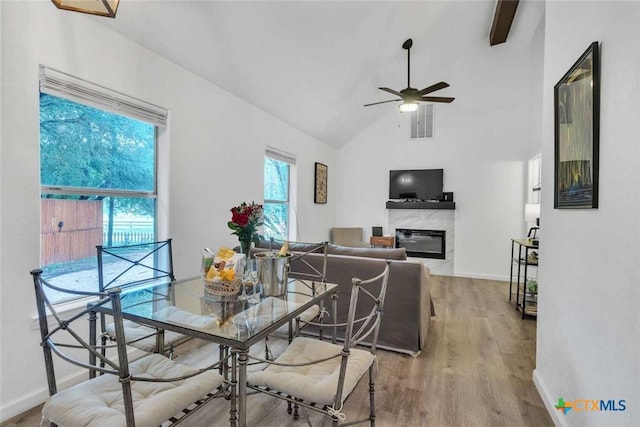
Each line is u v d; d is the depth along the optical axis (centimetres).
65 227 215
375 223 645
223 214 342
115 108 232
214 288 165
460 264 572
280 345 269
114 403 113
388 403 195
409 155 613
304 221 535
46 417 110
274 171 470
